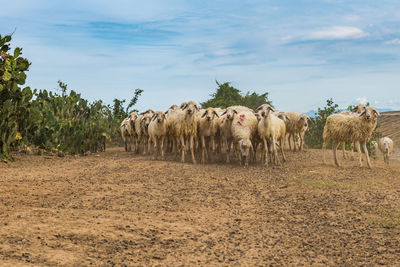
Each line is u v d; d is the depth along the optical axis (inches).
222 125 689.0
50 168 593.9
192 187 458.3
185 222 310.3
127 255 229.0
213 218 327.0
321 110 1061.8
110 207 347.6
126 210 339.3
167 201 383.2
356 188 440.1
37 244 229.1
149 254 234.2
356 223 308.5
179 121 665.0
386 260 231.9
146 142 851.4
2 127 623.5
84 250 229.5
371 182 478.6
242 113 666.2
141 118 832.3
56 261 207.8
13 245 222.7
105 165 627.5
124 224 289.1
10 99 684.1
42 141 764.0
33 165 618.8
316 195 406.9
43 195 381.4
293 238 276.1
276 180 503.8
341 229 295.3
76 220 289.7
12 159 632.4
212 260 231.3
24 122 728.3
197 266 221.1
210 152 703.1
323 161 643.5
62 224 275.1
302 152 789.2
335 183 470.0
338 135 605.0
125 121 940.0
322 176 520.7
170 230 285.0
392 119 1841.8
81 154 837.8
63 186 435.5
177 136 683.4
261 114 616.1
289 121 787.4
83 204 353.4
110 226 280.8
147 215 325.1
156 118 695.7
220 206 370.9
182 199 394.9
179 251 243.6
